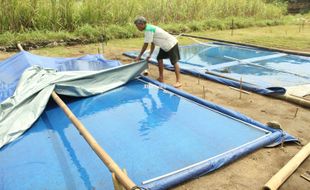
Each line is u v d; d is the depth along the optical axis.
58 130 4.36
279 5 21.83
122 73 6.11
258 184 3.12
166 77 6.90
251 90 5.84
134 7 12.87
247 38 12.30
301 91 5.76
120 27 11.90
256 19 17.67
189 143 3.95
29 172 3.39
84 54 9.12
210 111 4.94
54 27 10.98
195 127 4.40
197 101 5.28
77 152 3.78
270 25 17.23
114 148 3.86
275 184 2.96
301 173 3.29
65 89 5.27
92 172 3.37
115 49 9.87
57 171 3.40
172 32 12.98
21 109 4.64
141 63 6.29
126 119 4.70
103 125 4.50
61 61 7.13
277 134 3.90
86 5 11.73
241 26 15.91
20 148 3.90
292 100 5.25
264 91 5.63
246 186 3.10
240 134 4.16
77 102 5.38
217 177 3.25
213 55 9.17
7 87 5.75
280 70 7.37
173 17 14.52
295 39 12.04
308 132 4.23
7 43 9.47
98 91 5.71
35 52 9.24
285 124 4.48
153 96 5.63
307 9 23.55
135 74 6.29
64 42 10.34
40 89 4.99
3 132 4.17
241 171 3.35
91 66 7.16
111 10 12.32
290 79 6.70
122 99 5.50
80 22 11.53
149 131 4.30
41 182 3.21
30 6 10.45
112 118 4.74
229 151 3.66
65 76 5.41
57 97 4.77
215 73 6.85
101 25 11.98
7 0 9.94
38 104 4.76
